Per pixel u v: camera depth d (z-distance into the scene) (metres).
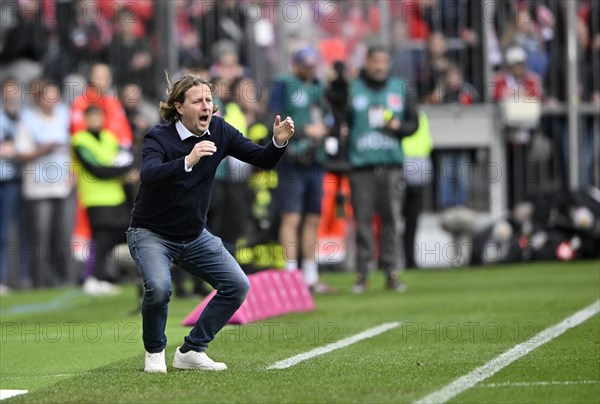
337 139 43.66
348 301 39.81
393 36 56.56
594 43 58.47
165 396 20.69
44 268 50.62
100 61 54.88
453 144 56.31
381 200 43.81
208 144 22.41
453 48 56.78
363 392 20.55
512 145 56.91
